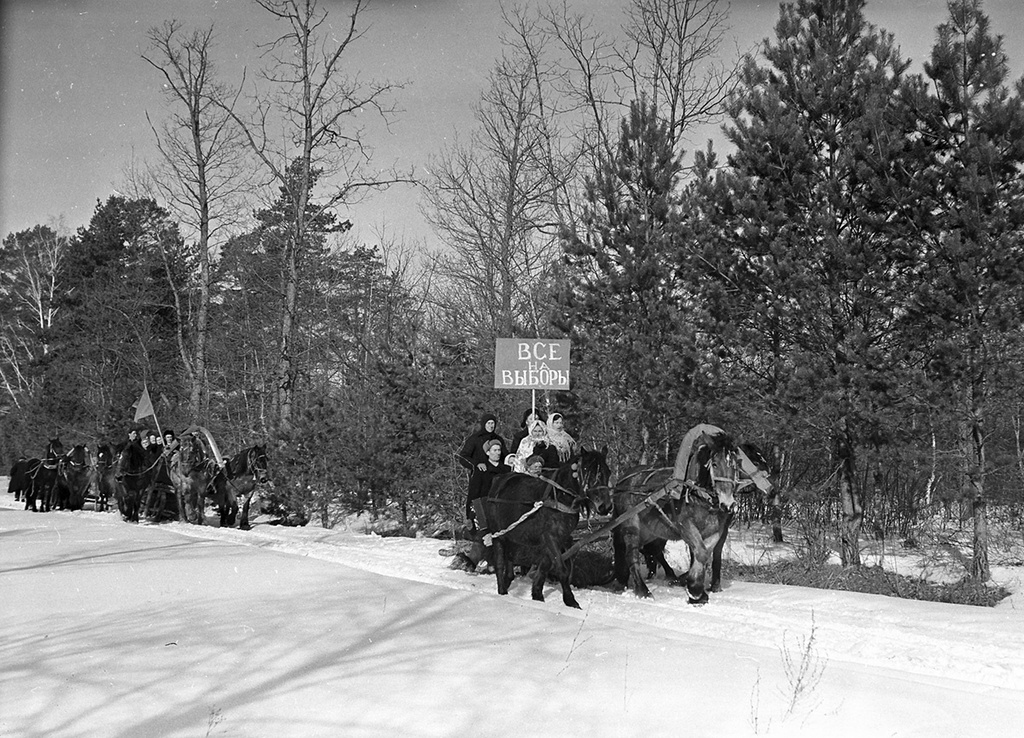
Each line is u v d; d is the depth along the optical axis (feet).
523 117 102.83
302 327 125.90
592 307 61.87
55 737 20.61
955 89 51.80
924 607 38.50
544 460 41.68
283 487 88.33
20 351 225.15
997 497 58.65
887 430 52.95
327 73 105.70
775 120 54.70
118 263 178.09
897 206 51.83
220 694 23.59
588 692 24.20
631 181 63.10
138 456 85.81
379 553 56.80
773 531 65.36
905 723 22.29
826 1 56.44
